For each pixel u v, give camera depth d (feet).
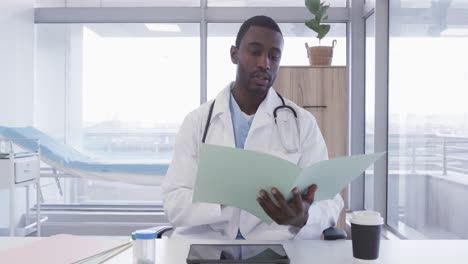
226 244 3.21
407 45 9.55
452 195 7.53
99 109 13.32
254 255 2.84
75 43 13.26
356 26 12.35
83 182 13.39
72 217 12.09
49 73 13.37
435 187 8.21
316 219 3.83
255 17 4.14
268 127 4.32
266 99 4.36
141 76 13.19
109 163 10.64
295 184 2.87
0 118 11.27
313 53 10.46
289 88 10.33
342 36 12.82
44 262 2.70
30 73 12.74
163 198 4.17
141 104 13.23
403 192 9.78
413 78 9.21
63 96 13.37
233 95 4.45
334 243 3.33
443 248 3.21
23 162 9.71
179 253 3.01
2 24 11.32
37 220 10.52
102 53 13.21
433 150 8.26
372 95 11.68
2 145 11.22
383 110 10.73
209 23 12.77
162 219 11.81
